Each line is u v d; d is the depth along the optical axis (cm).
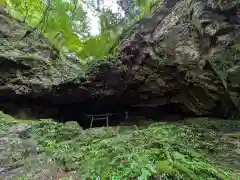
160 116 983
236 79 577
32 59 938
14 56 885
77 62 1214
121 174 335
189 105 857
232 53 568
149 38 848
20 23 1109
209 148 487
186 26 709
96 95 970
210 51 632
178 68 762
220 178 334
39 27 1165
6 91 862
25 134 584
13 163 435
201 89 769
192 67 710
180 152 423
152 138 496
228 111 730
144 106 1000
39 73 939
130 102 1006
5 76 865
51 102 991
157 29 842
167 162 338
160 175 320
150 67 855
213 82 679
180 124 732
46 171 406
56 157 454
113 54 1013
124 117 1052
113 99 995
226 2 534
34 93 910
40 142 547
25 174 395
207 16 604
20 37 1019
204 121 720
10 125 653
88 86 948
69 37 1182
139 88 930
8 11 1100
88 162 408
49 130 629
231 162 422
